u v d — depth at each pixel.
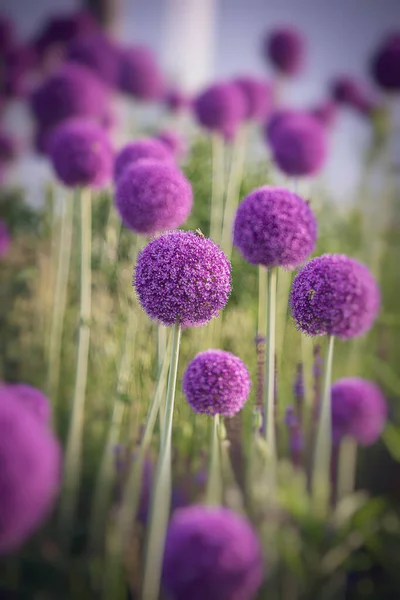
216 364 1.07
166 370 1.21
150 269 0.98
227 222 1.49
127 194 1.17
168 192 1.16
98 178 1.45
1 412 0.72
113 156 1.47
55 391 1.67
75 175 1.44
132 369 1.33
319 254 1.47
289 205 1.07
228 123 1.77
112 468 1.47
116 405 1.42
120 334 1.46
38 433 0.73
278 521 1.46
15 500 0.68
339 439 1.63
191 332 1.27
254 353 1.29
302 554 1.48
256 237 1.06
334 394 1.60
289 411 1.41
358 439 1.61
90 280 1.56
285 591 1.45
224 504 1.35
